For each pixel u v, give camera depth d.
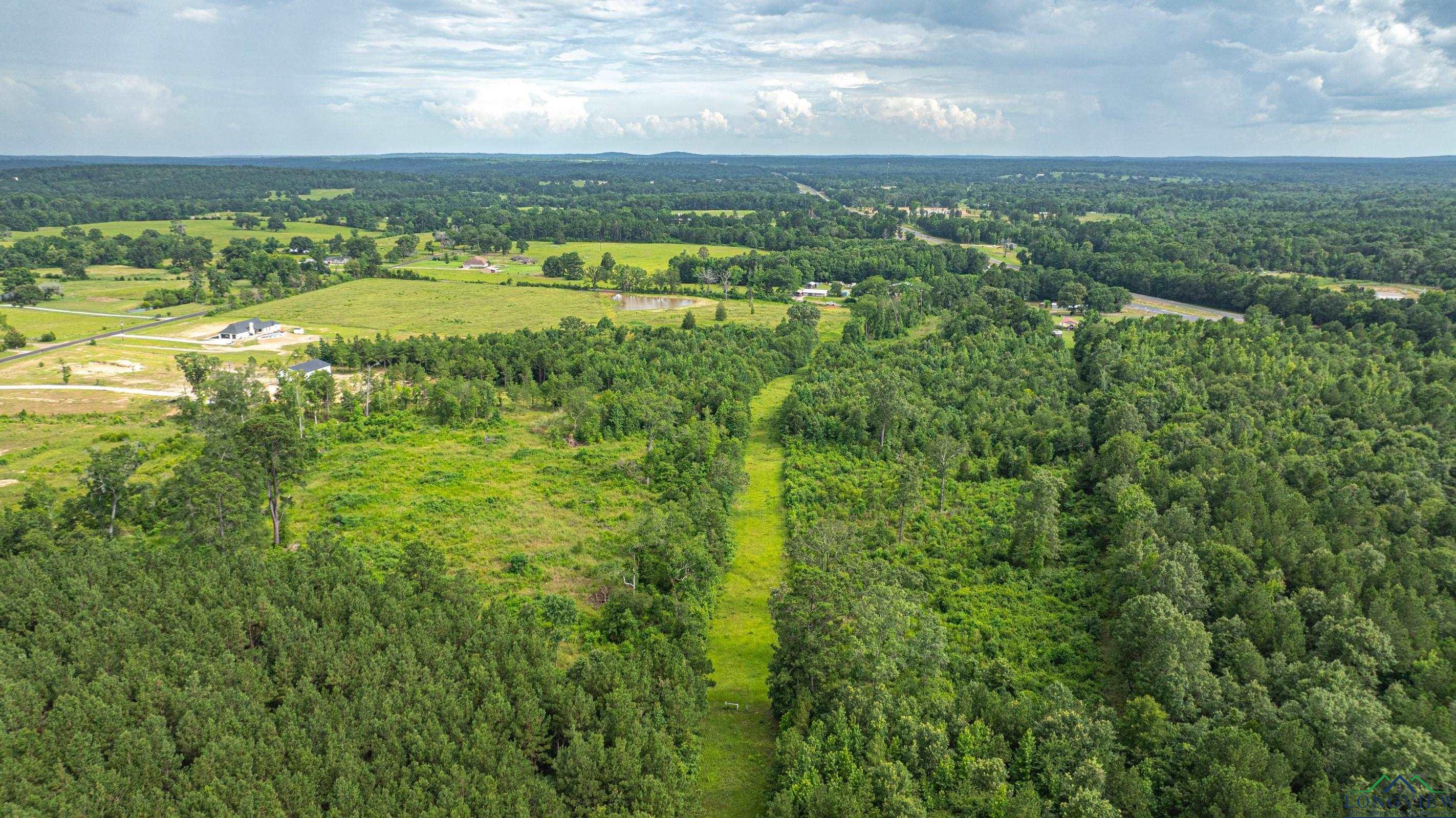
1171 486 102.75
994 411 147.00
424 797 55.22
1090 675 77.06
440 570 86.25
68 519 96.94
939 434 138.75
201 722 60.44
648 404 149.38
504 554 100.19
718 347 195.00
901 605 73.81
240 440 97.94
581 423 144.75
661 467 126.00
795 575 86.56
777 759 63.38
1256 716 63.38
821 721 64.94
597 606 89.44
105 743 58.91
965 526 108.75
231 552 87.12
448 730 61.72
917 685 68.31
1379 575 80.88
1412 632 73.38
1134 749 61.81
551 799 56.06
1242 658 69.56
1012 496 118.31
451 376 176.50
